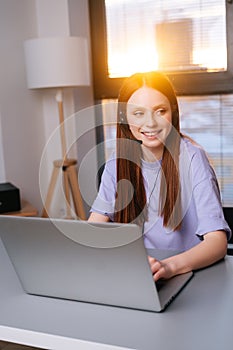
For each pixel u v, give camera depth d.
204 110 3.34
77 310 0.96
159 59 3.43
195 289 1.05
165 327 0.86
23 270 1.05
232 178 3.35
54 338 0.86
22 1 3.27
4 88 3.20
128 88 1.11
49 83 2.96
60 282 1.01
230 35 3.20
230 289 1.04
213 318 0.89
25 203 3.07
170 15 3.35
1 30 3.16
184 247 1.35
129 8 3.44
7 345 1.43
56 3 3.31
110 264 0.93
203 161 1.34
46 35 3.38
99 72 3.59
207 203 1.30
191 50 3.33
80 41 2.99
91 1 3.50
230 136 3.32
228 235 1.32
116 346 0.80
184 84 3.35
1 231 1.02
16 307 1.00
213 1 3.21
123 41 3.50
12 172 3.29
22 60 3.30
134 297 0.94
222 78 3.26
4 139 3.22
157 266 1.09
